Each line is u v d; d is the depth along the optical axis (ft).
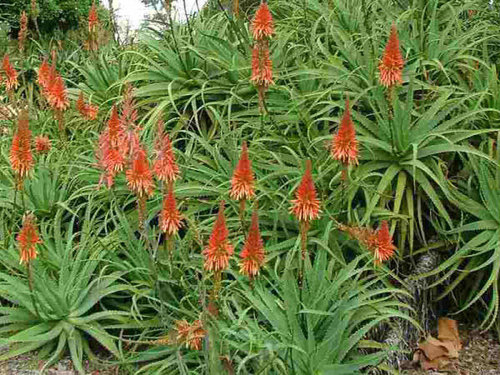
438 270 8.57
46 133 11.94
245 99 10.93
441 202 9.32
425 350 8.48
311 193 6.82
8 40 19.04
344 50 10.51
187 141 10.95
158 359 7.79
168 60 11.38
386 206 9.16
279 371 6.83
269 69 8.71
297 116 9.91
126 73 13.30
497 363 8.53
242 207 7.39
